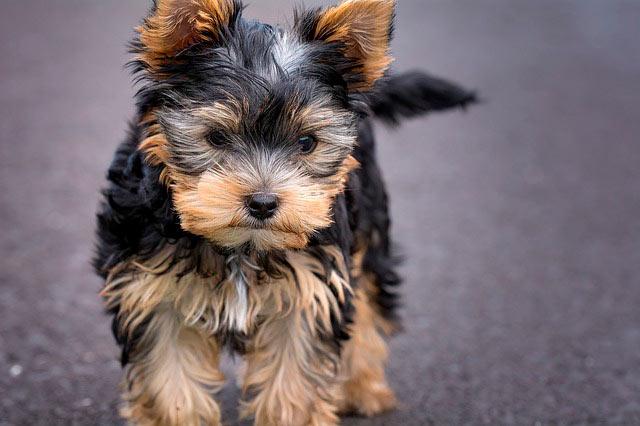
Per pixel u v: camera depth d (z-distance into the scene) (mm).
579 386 5121
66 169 8336
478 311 6043
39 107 9992
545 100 11352
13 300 5895
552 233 7465
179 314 3920
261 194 3494
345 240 4008
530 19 15797
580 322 5945
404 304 6082
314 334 3979
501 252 7051
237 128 3549
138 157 3795
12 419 4555
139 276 3795
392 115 5449
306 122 3590
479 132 10117
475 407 4871
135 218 3793
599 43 14336
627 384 5164
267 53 3646
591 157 9422
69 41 12703
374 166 4926
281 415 3979
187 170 3582
